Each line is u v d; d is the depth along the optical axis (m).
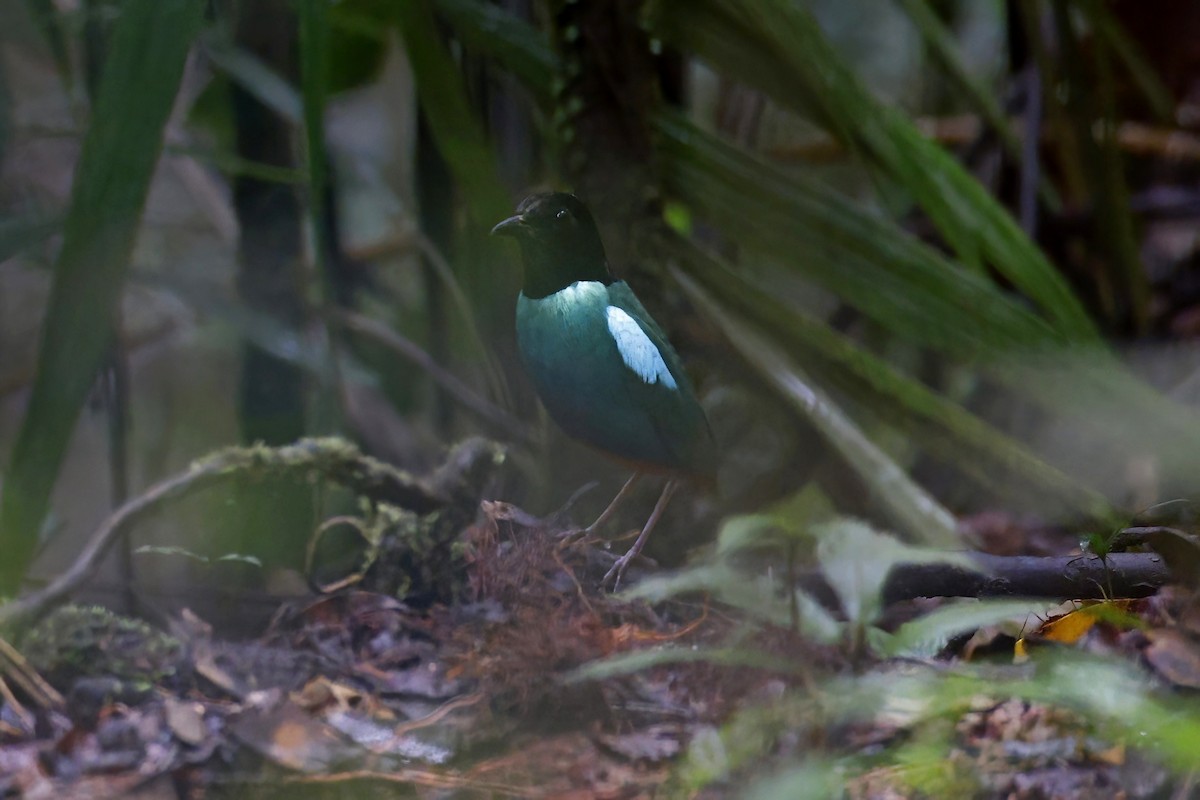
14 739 7.18
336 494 7.46
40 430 7.22
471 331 7.55
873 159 7.47
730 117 7.64
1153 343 7.68
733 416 7.56
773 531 7.20
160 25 7.22
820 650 7.18
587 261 7.30
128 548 7.38
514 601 7.26
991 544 7.44
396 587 7.34
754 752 7.13
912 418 7.45
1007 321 7.44
